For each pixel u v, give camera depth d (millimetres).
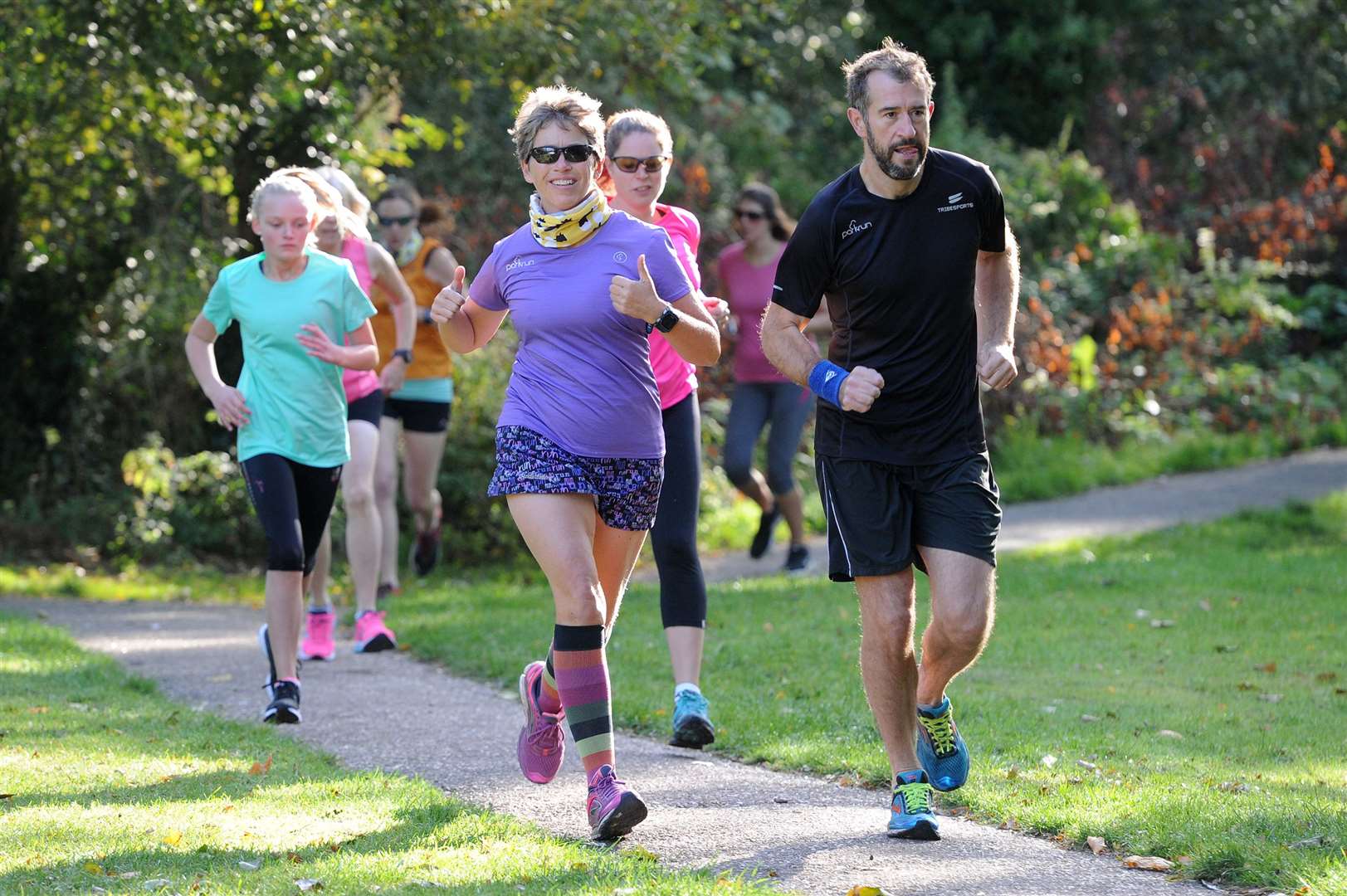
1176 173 46062
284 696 12250
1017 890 7742
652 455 8961
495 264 9086
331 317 12711
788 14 31156
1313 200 42156
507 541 25219
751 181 39219
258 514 12523
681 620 11484
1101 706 12961
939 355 8766
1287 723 12320
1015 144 48969
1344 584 19516
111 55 22359
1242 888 7766
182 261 25906
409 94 34750
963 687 13852
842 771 10602
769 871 8055
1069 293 38125
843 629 17031
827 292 8969
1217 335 37219
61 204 25531
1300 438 33344
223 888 7328
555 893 7242
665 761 11062
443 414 20359
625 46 25812
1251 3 50531
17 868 7688
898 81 8461
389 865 7758
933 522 8805
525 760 9672
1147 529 25203
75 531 25203
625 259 8766
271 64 22438
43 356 26188
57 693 13219
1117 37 49375
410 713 12859
